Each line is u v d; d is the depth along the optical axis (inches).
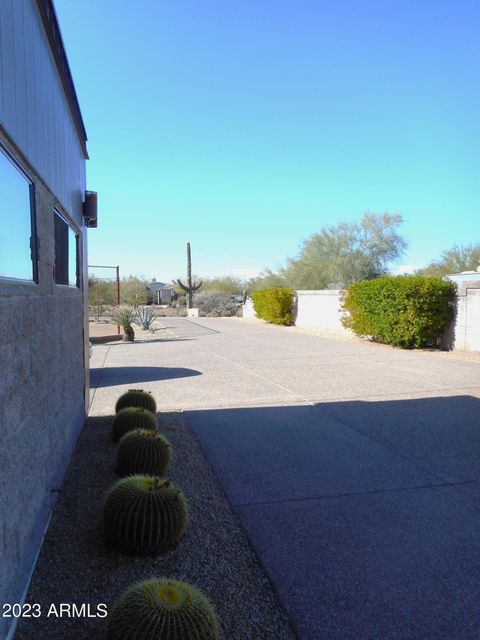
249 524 147.4
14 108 108.4
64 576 116.0
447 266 1309.1
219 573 120.7
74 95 204.7
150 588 88.1
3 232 100.3
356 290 639.8
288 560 128.0
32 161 126.3
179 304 1923.0
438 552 132.8
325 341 669.9
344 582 118.8
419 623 104.7
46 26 144.5
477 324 512.4
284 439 230.2
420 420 263.0
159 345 641.0
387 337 585.0
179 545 132.3
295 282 1326.3
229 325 1018.1
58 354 164.9
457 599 112.7
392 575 121.9
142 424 215.8
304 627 102.8
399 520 151.0
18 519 103.8
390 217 1235.2
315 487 175.3
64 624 99.9
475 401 305.9
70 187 204.2
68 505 154.0
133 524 123.6
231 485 176.4
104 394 332.5
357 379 380.8
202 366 452.4
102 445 215.5
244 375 402.0
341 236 1262.3
